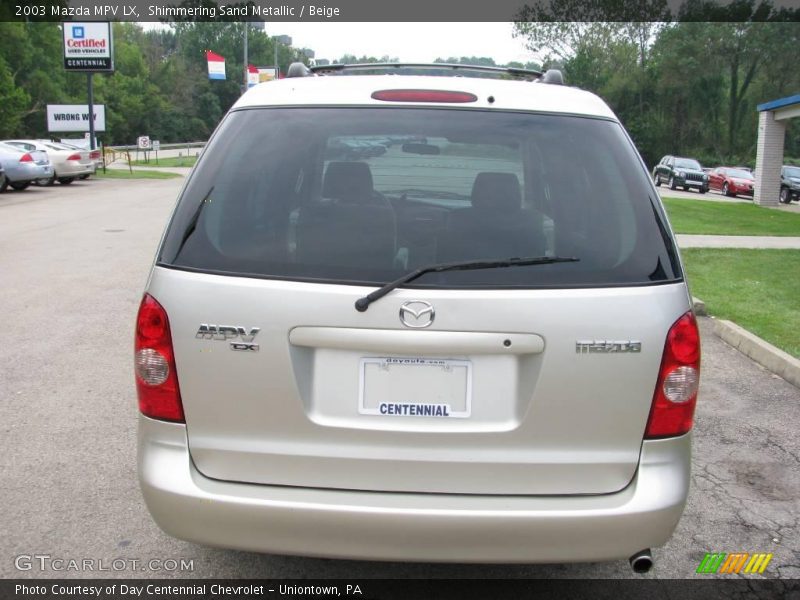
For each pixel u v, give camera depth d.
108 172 36.88
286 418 2.58
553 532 2.55
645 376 2.58
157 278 2.64
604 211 2.73
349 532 2.55
